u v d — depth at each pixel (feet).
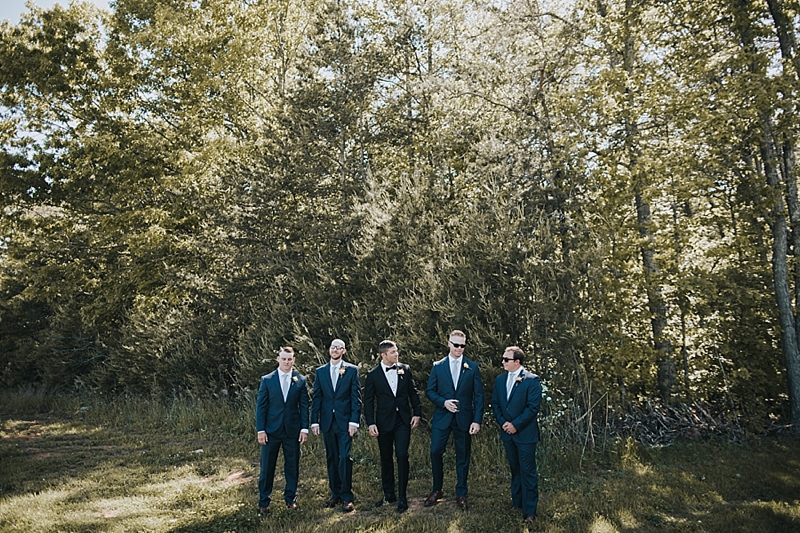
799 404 35.65
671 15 42.65
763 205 36.86
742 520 20.48
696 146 38.50
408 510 22.11
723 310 39.01
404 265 38.81
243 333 49.80
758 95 35.29
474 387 22.71
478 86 43.24
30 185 61.77
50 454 35.42
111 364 61.41
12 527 20.77
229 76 63.72
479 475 26.27
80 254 65.41
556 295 31.96
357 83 50.16
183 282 53.21
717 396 38.91
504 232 33.30
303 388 23.21
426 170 45.42
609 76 39.81
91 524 20.95
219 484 26.91
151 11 63.98
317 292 42.27
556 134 39.32
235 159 60.34
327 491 24.97
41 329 85.97
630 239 39.01
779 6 38.34
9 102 62.59
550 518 20.77
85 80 63.82
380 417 22.82
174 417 44.88
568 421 30.45
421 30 54.39
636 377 34.45
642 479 25.57
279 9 67.05
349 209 47.91
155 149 61.98
